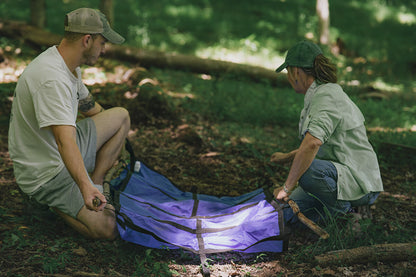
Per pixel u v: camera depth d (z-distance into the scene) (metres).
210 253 3.36
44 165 3.13
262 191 3.99
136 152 5.35
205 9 15.22
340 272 3.10
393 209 4.23
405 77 10.84
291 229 3.51
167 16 13.95
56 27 10.36
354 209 3.66
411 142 6.13
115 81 7.57
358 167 3.46
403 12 17.36
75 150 2.90
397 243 3.35
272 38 12.49
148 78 7.29
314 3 16.61
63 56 3.07
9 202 3.82
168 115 6.38
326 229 3.38
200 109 6.96
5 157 4.84
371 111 7.62
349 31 14.50
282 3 16.45
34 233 3.34
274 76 8.97
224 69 8.89
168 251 3.36
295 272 3.12
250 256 3.38
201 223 3.39
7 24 8.70
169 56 8.82
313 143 3.22
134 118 6.24
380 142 5.79
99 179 3.63
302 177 3.40
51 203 3.22
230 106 7.27
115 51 8.59
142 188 4.00
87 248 3.25
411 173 5.25
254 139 6.12
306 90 3.54
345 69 9.98
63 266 2.96
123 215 3.19
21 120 3.08
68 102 2.99
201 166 5.12
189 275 3.09
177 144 5.70
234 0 16.47
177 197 4.05
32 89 2.96
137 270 3.03
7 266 2.92
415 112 8.08
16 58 8.09
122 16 13.03
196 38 12.05
